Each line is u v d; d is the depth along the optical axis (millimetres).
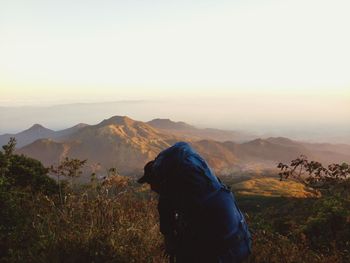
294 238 7148
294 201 9344
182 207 3426
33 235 5559
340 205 8125
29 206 6660
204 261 3334
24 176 9797
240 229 3369
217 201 3359
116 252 4898
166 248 3648
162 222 3623
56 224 5785
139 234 5414
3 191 6391
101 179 6480
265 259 5543
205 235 3326
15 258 4961
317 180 9602
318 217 7840
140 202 6543
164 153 3641
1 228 5645
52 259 4824
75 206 6215
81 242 5051
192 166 3436
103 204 6027
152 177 3656
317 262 5926
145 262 4898
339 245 7004
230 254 3297
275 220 8414
